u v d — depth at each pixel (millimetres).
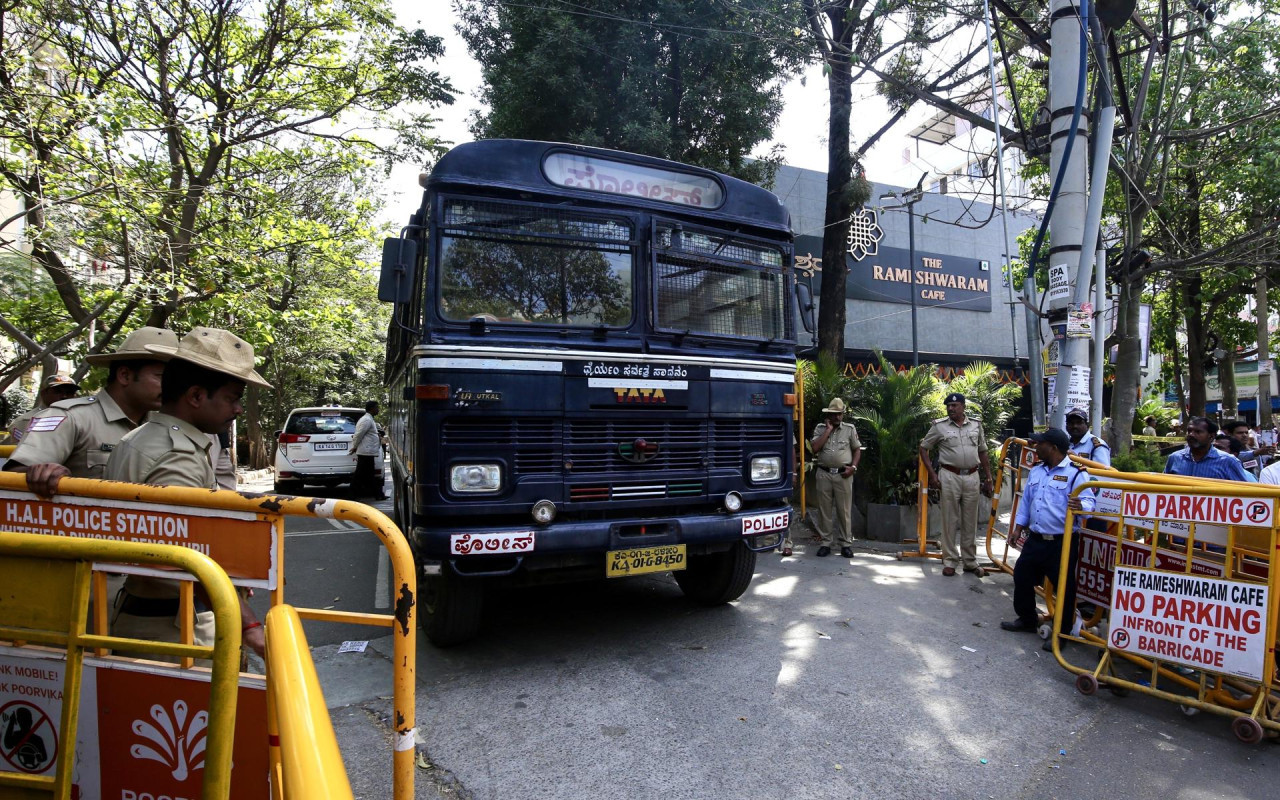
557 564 4297
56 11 8969
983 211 23250
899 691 4125
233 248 10039
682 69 11133
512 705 3881
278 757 1887
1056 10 7000
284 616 1883
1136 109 9344
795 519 9164
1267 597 3658
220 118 10250
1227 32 11250
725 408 4926
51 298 11008
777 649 4773
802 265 19359
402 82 11633
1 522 2316
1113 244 11930
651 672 4355
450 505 4074
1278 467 5980
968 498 6852
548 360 4352
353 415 14070
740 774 3197
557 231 4625
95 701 1926
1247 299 18969
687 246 5016
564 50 10219
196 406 2535
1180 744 3580
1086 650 4852
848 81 10539
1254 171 11055
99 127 8844
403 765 2219
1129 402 11289
